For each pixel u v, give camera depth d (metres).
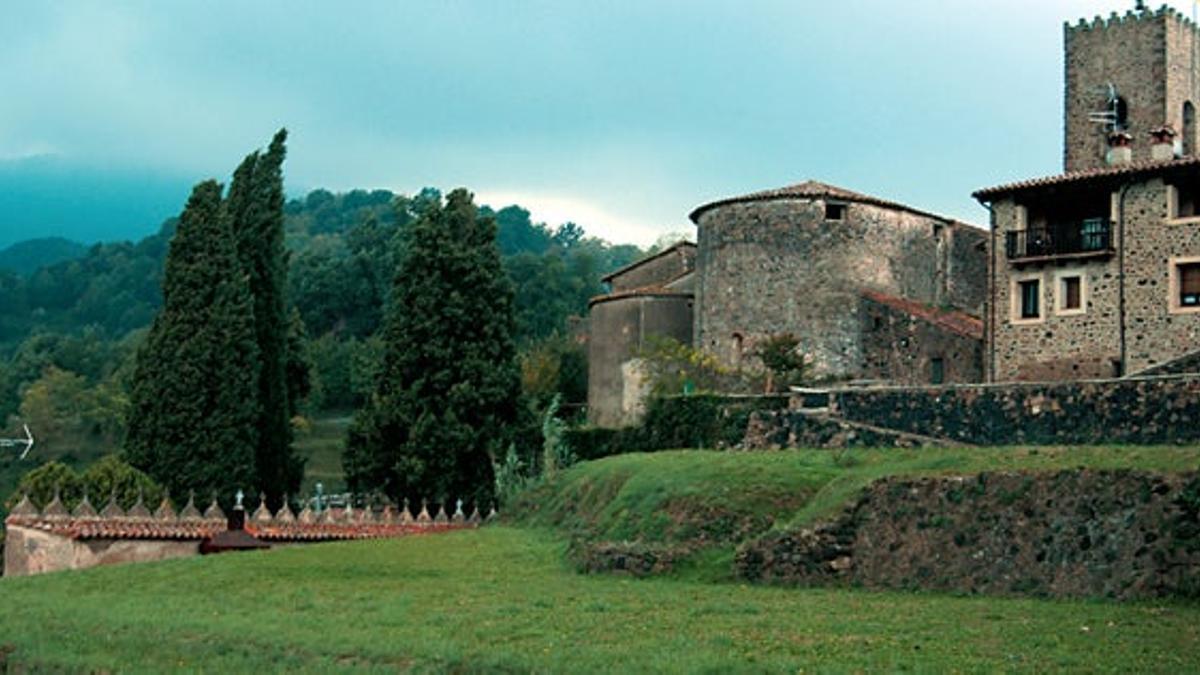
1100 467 31.80
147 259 199.62
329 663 25.03
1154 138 63.59
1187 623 25.64
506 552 43.41
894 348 65.75
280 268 69.75
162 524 48.72
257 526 50.38
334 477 97.88
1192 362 49.66
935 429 47.62
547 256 149.25
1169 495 29.86
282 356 68.88
